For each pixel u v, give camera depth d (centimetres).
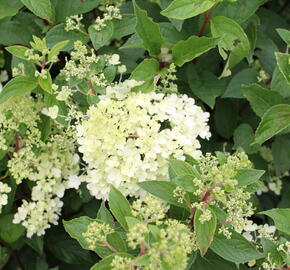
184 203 80
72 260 106
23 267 108
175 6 87
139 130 84
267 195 119
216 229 80
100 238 76
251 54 100
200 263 86
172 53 92
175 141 85
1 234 100
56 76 102
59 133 99
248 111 108
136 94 89
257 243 90
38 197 97
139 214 77
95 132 85
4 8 97
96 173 86
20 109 93
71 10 96
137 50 101
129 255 75
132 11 102
